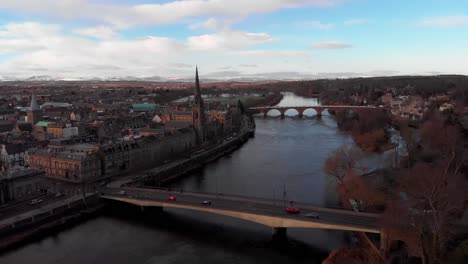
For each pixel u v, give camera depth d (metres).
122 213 193.25
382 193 177.00
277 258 142.88
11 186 189.88
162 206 190.75
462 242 117.75
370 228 136.12
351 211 157.12
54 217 176.75
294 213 155.88
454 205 129.12
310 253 146.12
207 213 191.88
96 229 172.50
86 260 142.50
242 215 160.12
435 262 111.81
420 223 117.38
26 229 164.38
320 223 145.00
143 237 163.38
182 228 172.75
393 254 125.50
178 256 145.38
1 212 175.12
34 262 141.12
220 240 159.50
